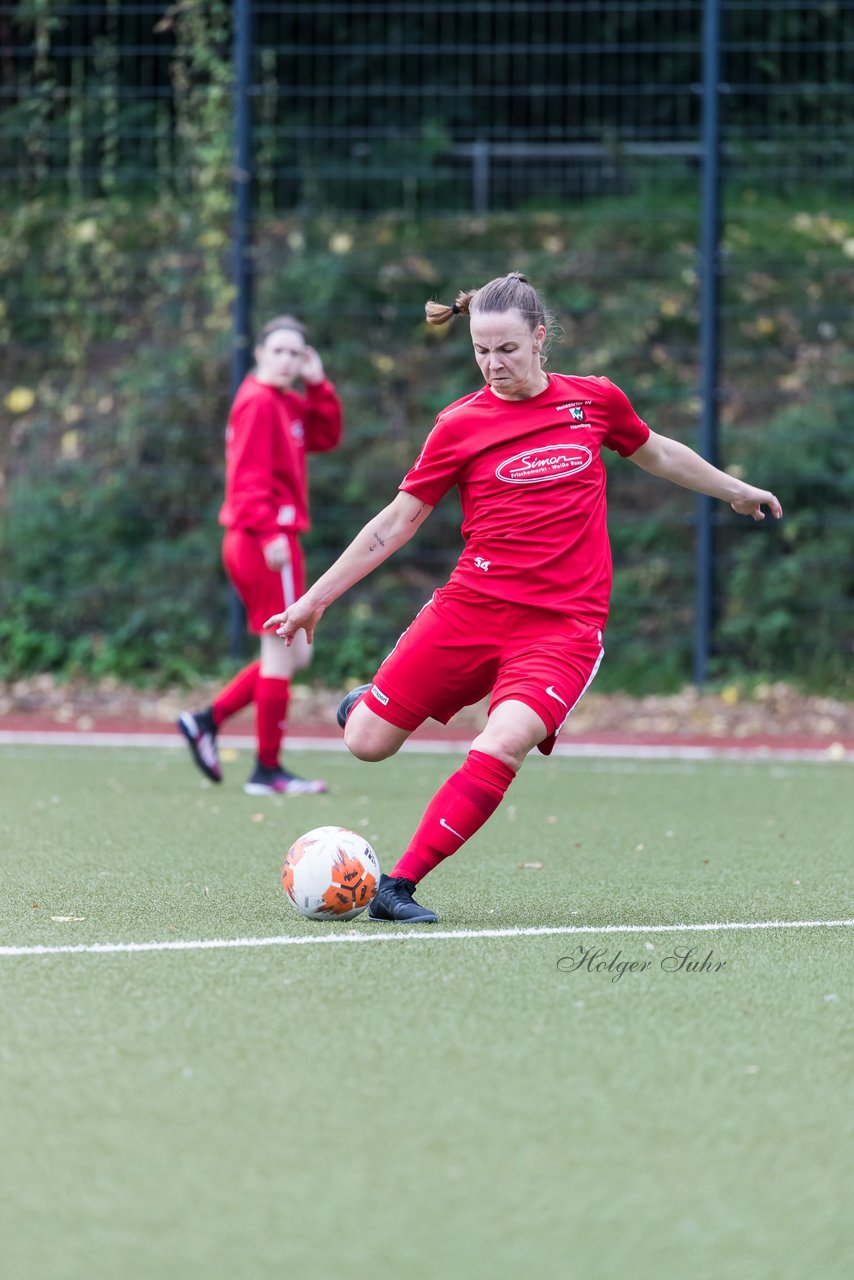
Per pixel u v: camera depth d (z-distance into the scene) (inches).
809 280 2107.5
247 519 1206.9
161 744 1565.0
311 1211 400.8
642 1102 483.5
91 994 603.5
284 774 1243.2
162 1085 495.8
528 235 2230.6
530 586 738.8
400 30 2300.7
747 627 1849.2
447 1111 473.4
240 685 1250.6
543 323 746.8
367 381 2074.3
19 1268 370.3
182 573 1947.6
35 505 2011.6
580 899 816.3
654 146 2154.3
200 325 2068.2
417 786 1293.1
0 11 2127.2
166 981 623.5
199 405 2030.0
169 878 863.7
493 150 2271.2
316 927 729.6
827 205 2172.7
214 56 1950.1
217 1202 406.3
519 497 738.2
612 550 1975.9
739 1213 402.6
